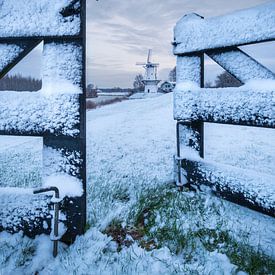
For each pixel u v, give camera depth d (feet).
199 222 11.43
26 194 10.10
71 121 9.61
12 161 28.27
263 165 22.77
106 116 72.64
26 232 10.11
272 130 39.32
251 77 12.05
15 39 9.64
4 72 9.98
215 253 9.53
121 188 15.49
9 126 9.85
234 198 12.89
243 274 8.50
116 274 8.47
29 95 9.74
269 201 11.41
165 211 12.17
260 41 11.29
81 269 8.69
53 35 9.35
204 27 13.46
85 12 9.73
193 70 14.46
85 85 9.96
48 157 9.98
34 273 8.63
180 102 14.80
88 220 11.45
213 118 13.35
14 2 9.45
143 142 33.47
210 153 27.45
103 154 27.53
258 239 10.32
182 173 15.43
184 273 8.52
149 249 9.88
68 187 9.89
